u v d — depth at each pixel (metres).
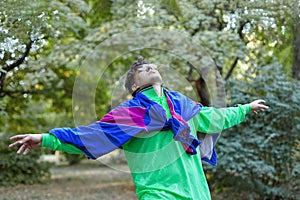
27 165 10.97
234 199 7.13
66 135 2.70
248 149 6.68
